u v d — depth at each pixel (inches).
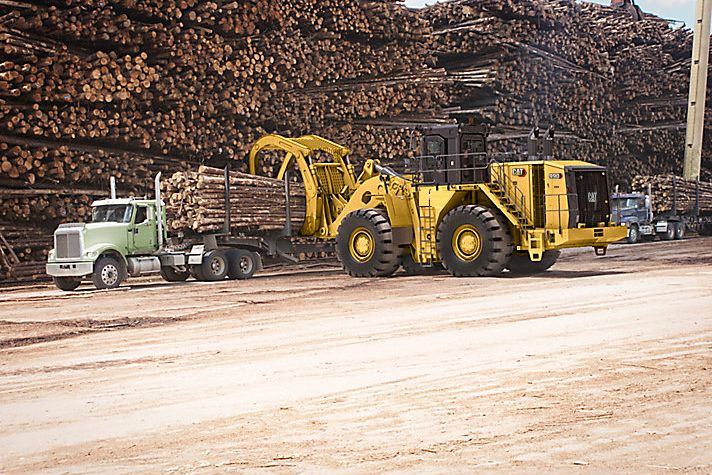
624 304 552.4
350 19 1126.4
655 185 1483.8
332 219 931.3
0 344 466.9
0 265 820.6
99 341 469.1
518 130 1387.8
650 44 1748.3
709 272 775.7
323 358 400.8
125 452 261.9
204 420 296.0
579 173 782.5
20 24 813.2
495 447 256.1
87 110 876.0
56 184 869.2
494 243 776.3
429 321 506.6
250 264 875.4
